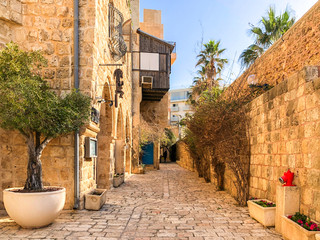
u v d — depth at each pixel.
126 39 14.30
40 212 4.47
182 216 5.82
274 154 5.53
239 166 7.09
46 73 6.17
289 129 4.87
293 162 4.69
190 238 4.37
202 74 20.66
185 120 10.41
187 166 20.59
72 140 6.04
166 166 24.61
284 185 4.65
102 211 6.07
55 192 4.70
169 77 17.66
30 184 4.91
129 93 15.38
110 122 9.59
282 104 5.19
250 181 7.04
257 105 6.61
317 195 3.90
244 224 5.18
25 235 4.30
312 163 4.07
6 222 5.00
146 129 19.14
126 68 13.54
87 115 5.44
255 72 8.65
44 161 5.99
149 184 11.41
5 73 4.30
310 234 3.54
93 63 6.30
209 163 12.22
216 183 10.85
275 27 13.46
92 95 6.26
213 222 5.33
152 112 22.17
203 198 8.10
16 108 4.18
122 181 11.58
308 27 5.79
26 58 4.64
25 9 6.21
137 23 17.88
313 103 4.08
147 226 5.03
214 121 7.66
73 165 6.01
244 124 7.41
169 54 17.77
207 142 9.03
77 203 5.98
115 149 12.31
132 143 17.16
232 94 9.45
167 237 4.41
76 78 6.13
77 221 5.18
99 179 9.52
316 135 3.98
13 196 4.45
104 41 7.56
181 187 10.60
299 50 6.13
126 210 6.26
